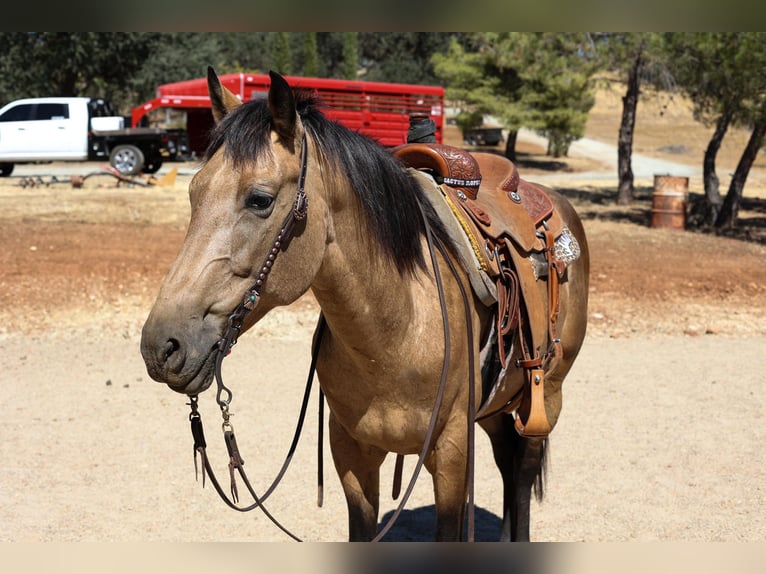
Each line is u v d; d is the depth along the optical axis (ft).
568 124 90.63
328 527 13.29
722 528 13.03
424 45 163.84
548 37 61.41
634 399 20.07
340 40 157.28
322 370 9.09
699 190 75.31
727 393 20.53
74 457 16.05
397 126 74.02
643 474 15.40
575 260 11.58
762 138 49.55
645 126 140.05
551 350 10.73
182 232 42.45
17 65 96.73
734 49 41.86
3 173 69.62
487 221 9.75
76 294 29.91
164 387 20.93
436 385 8.70
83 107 67.67
